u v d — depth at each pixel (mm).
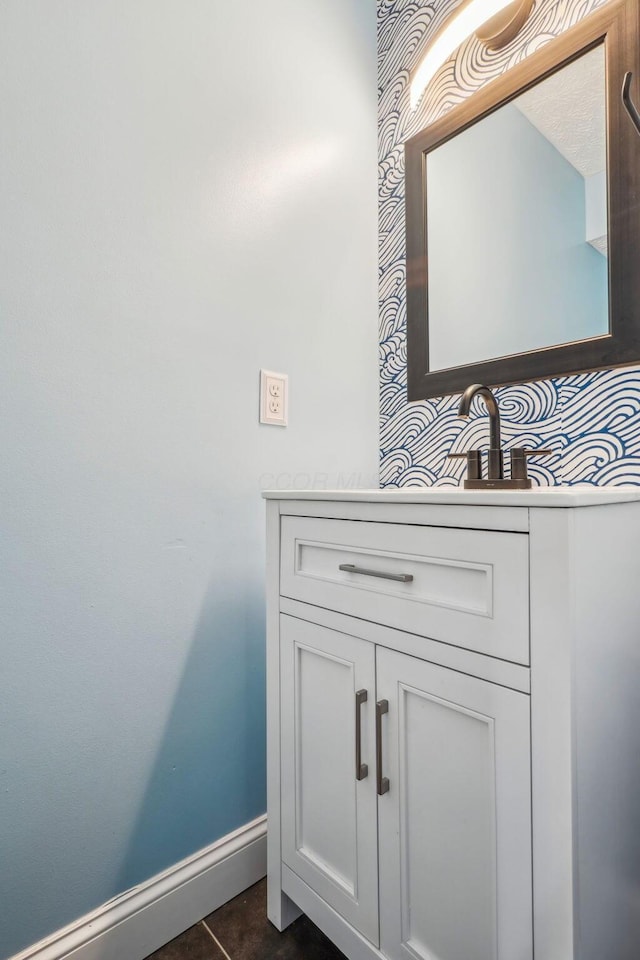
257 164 1056
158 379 897
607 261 909
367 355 1312
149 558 887
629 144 881
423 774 645
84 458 810
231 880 977
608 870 558
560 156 977
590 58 936
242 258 1028
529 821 528
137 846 866
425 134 1219
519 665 536
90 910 809
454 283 1168
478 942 583
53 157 771
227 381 1002
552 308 988
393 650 678
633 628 598
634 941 609
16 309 738
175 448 922
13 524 740
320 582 794
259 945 870
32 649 759
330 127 1217
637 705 609
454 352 1169
